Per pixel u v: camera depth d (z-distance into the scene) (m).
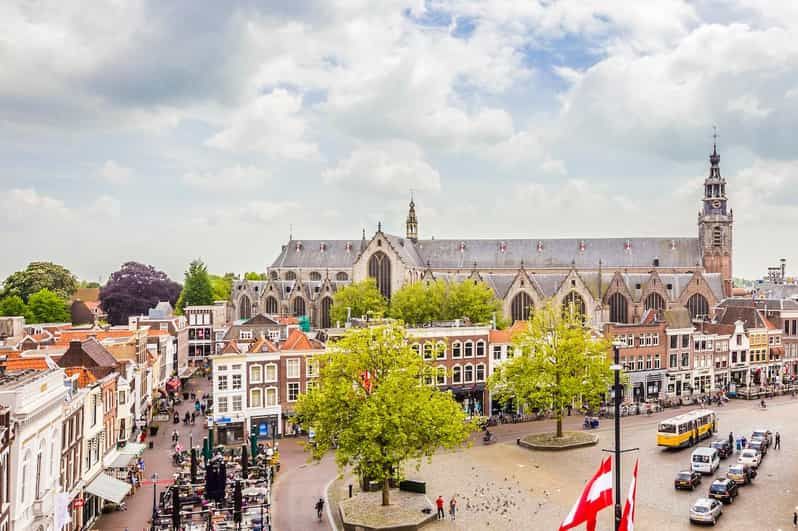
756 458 80.06
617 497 37.28
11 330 126.56
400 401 66.56
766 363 150.25
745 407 120.94
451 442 68.06
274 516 65.69
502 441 96.19
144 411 109.50
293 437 100.44
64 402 57.94
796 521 60.97
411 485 72.56
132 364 99.44
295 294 189.50
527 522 63.00
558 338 97.44
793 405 122.75
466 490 73.44
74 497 60.06
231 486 72.44
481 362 114.62
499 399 105.00
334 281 191.88
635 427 104.62
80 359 80.94
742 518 62.84
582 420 110.94
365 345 70.00
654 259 195.00
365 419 64.12
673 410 118.81
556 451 89.81
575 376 95.25
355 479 79.00
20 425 45.09
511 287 168.88
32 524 48.19
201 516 64.25
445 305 148.88
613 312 174.62
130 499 71.19
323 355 72.12
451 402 71.75
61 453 56.91
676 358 136.00
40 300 185.12
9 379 50.88
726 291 194.38
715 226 194.88
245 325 131.62
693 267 193.75
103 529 62.09
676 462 83.19
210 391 138.12
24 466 47.06
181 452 88.00
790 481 74.88
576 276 167.12
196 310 179.38
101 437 72.25
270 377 100.19
